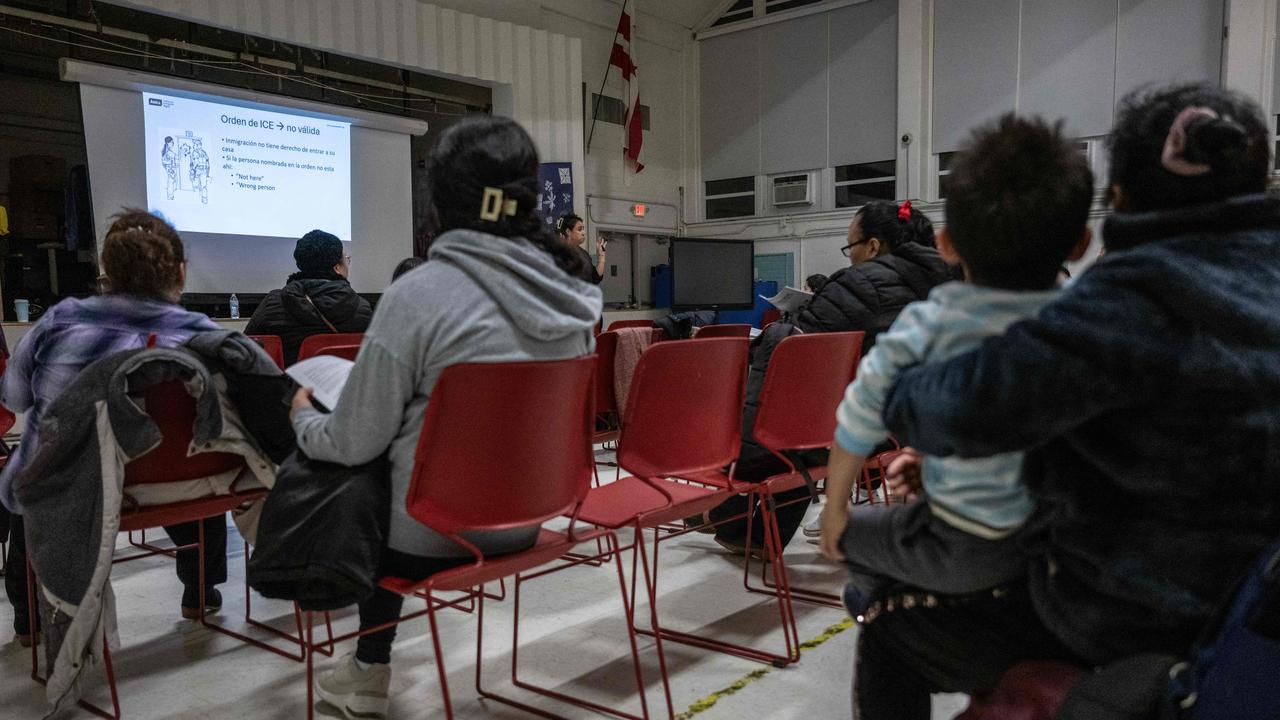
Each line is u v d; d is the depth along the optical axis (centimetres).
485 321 146
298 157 693
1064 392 86
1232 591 82
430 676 203
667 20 1034
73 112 629
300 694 195
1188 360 83
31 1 586
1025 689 99
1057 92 827
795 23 985
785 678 200
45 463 168
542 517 152
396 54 736
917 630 115
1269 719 77
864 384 110
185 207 630
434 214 159
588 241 952
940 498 106
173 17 616
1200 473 85
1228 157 91
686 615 243
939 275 267
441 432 137
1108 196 104
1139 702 86
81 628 169
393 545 150
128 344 191
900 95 905
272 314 333
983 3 860
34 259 610
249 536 207
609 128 970
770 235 1012
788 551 310
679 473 191
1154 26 774
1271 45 712
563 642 224
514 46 824
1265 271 87
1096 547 91
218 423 180
